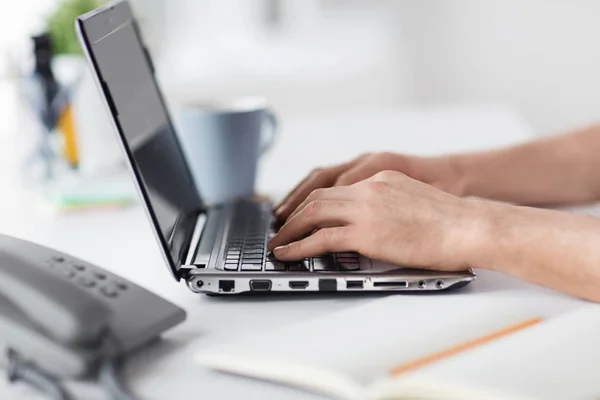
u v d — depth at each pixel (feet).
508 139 4.76
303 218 2.73
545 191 3.51
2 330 2.09
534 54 8.59
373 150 4.61
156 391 2.02
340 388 1.91
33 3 6.12
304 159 4.49
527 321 2.31
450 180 3.46
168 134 3.37
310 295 2.64
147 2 7.92
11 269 2.12
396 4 8.51
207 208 3.53
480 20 8.48
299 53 8.03
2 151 4.87
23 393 2.08
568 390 1.80
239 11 8.45
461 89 8.71
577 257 2.44
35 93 4.08
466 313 2.30
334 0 8.62
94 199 3.72
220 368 2.09
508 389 1.77
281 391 2.01
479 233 2.53
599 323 2.15
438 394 1.78
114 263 3.00
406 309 2.33
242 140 3.68
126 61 3.10
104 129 4.28
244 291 2.57
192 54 8.11
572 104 8.73
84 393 2.04
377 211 2.62
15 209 3.76
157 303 2.29
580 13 8.42
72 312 1.99
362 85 7.66
